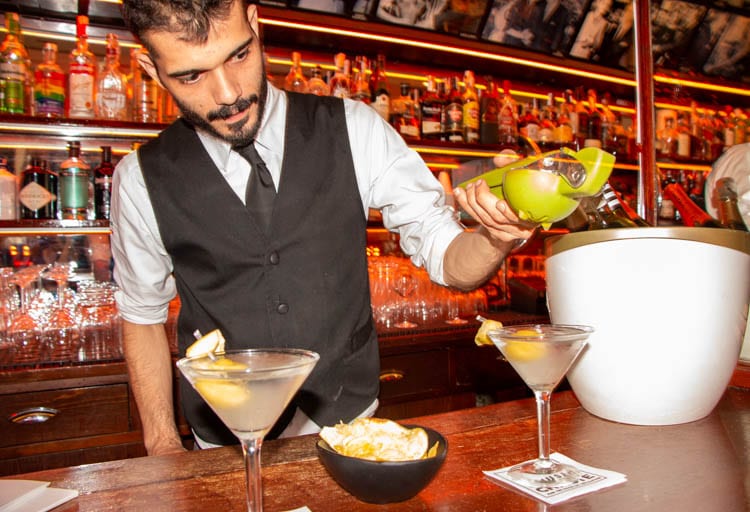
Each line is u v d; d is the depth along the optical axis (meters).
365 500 0.75
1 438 2.04
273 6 2.68
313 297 1.33
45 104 2.38
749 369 1.24
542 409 0.88
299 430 1.38
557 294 1.08
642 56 1.55
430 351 2.64
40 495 0.79
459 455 0.93
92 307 2.46
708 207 1.50
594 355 1.03
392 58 3.16
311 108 1.40
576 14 3.30
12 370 2.05
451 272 1.24
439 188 1.41
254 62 1.00
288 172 1.32
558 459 0.90
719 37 3.85
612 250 0.98
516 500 0.76
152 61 1.02
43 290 2.67
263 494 0.80
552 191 0.78
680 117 3.90
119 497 0.80
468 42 3.08
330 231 1.35
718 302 0.98
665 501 0.75
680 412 1.03
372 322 1.47
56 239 2.71
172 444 1.28
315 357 0.73
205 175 1.32
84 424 2.11
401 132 2.91
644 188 1.56
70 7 2.49
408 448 0.76
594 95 3.50
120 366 2.14
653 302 0.97
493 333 0.88
